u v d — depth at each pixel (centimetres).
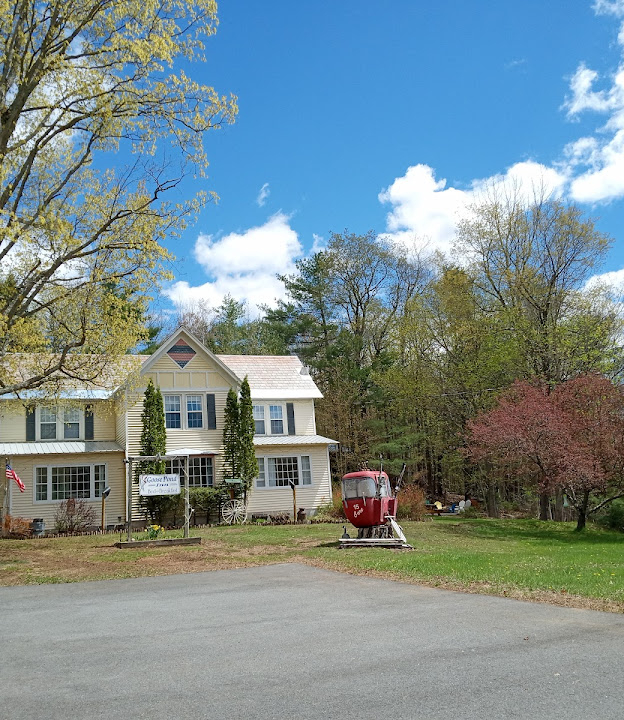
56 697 540
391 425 4194
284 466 3159
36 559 1606
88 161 1762
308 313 4944
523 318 3322
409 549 1722
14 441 2764
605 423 2441
